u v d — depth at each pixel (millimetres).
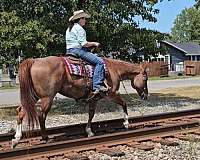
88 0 15500
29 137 9875
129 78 10773
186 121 11688
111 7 15922
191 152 8328
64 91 9344
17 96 27609
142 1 17250
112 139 9250
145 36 17188
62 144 8547
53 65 9023
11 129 12000
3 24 14438
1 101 23672
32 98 8922
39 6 14773
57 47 15297
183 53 70125
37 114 9062
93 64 9594
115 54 17562
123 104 10734
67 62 9250
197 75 57688
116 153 8188
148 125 11445
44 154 8227
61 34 15117
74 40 9484
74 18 9492
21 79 8875
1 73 46781
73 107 17922
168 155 8156
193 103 18922
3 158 7785
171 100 20359
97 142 9039
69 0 14891
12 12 14641
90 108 10102
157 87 32250
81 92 9500
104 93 9852
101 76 9602
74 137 10016
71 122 13508
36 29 14211
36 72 8883
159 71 55375
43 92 8953
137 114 15164
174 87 31609
